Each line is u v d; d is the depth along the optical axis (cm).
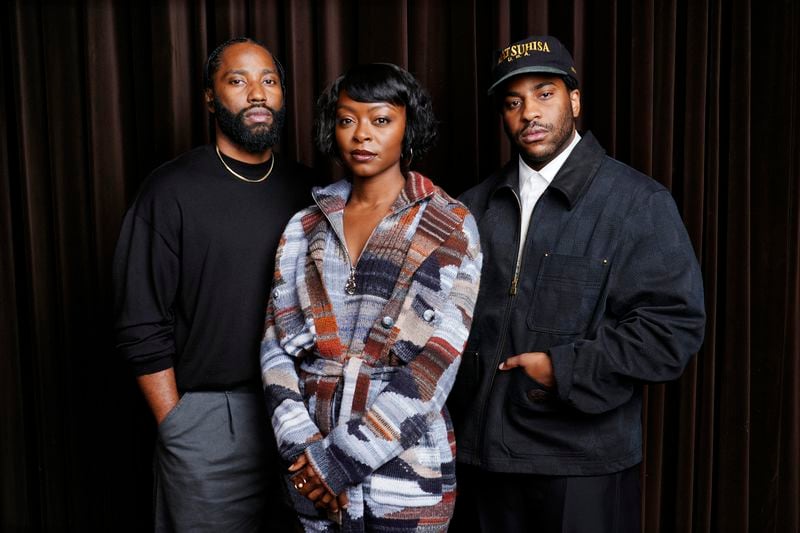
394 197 139
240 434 156
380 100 133
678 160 219
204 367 155
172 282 155
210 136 203
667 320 140
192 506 155
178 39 196
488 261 156
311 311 132
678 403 218
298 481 124
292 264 141
